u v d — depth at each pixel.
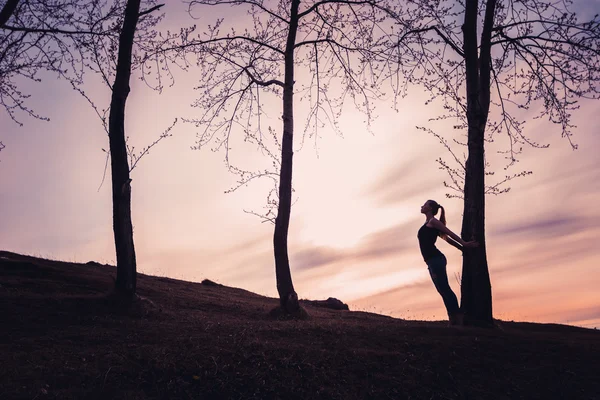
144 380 6.06
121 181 11.48
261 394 6.01
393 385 6.42
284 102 14.03
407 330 8.48
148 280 16.75
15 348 6.95
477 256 9.75
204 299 14.01
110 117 11.70
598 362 7.08
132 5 12.06
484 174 10.19
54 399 5.40
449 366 6.91
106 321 9.12
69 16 11.63
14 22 11.30
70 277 13.24
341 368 6.70
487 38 10.84
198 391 5.97
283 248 12.99
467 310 9.68
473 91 10.46
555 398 6.29
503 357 7.23
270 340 7.72
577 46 11.36
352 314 15.35
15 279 12.14
